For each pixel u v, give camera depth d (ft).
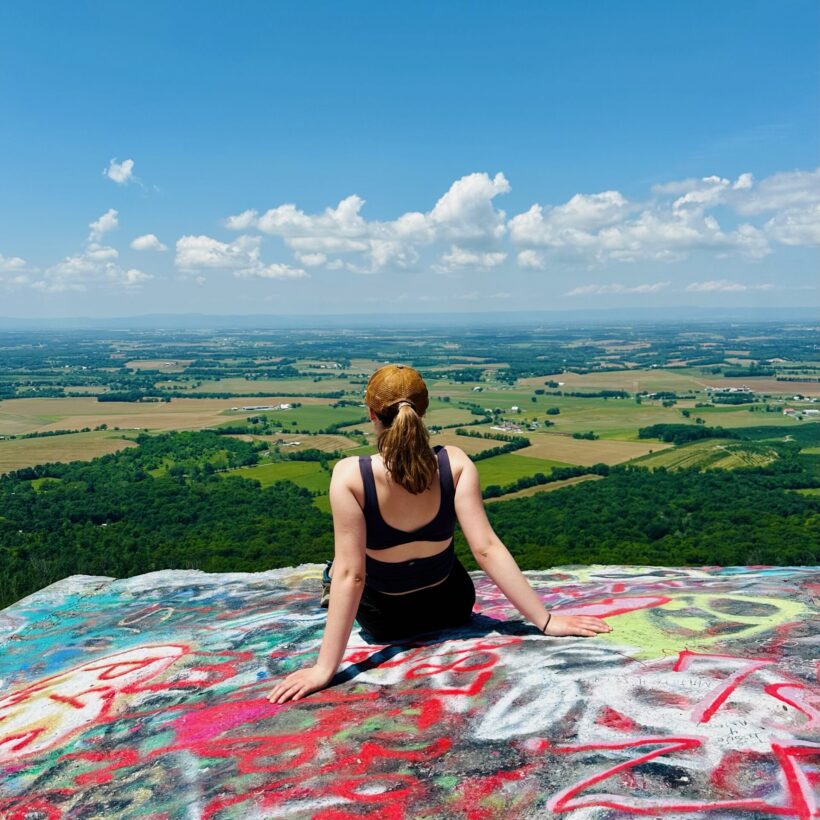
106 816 7.53
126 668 13.32
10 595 139.23
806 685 7.81
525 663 9.77
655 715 7.53
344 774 7.34
